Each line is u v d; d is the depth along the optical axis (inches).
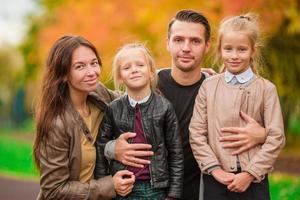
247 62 154.1
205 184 155.3
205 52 166.1
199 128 155.6
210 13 394.6
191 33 161.2
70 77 151.8
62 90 153.0
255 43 154.8
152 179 151.7
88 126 155.5
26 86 1246.3
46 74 153.3
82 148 152.2
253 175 147.0
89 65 151.6
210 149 152.9
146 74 153.7
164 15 429.7
